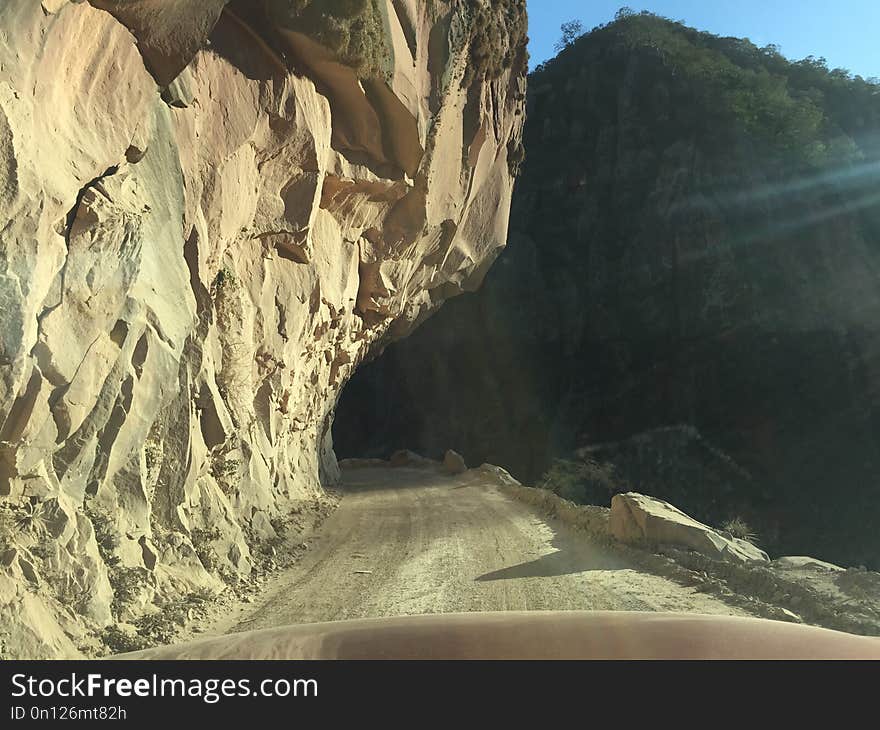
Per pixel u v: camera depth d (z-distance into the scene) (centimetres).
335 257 2100
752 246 7012
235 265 1441
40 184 646
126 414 863
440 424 7675
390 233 2447
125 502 890
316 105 1606
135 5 818
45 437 708
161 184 971
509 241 8238
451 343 7925
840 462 6091
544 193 8444
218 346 1286
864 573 951
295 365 1877
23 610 588
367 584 1086
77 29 738
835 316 6556
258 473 1509
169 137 997
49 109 700
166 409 1021
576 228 8138
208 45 1198
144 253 913
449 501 2319
